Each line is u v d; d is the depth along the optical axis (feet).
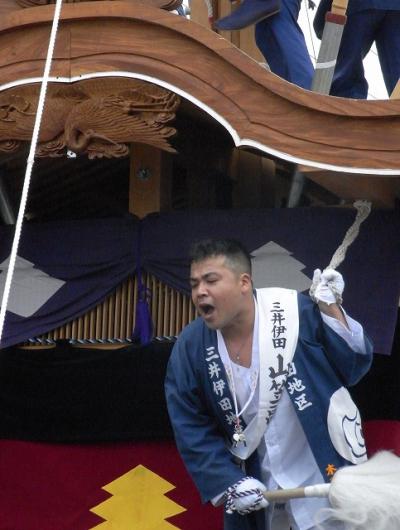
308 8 40.57
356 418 28.48
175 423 28.55
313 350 28.17
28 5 32.94
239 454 28.68
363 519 26.43
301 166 30.09
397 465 27.45
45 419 36.04
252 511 27.94
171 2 31.91
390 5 34.71
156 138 31.07
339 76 35.19
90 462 35.78
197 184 36.68
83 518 35.29
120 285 35.78
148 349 35.17
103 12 30.86
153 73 30.71
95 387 35.65
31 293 36.40
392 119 29.55
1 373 36.40
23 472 35.88
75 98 31.63
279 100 30.09
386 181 31.55
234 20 33.68
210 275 27.66
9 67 31.83
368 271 33.12
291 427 28.40
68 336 36.19
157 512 35.04
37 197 41.50
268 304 28.58
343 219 33.71
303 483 28.35
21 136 32.12
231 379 28.37
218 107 30.35
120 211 38.52
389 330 32.73
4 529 35.53
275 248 34.01
